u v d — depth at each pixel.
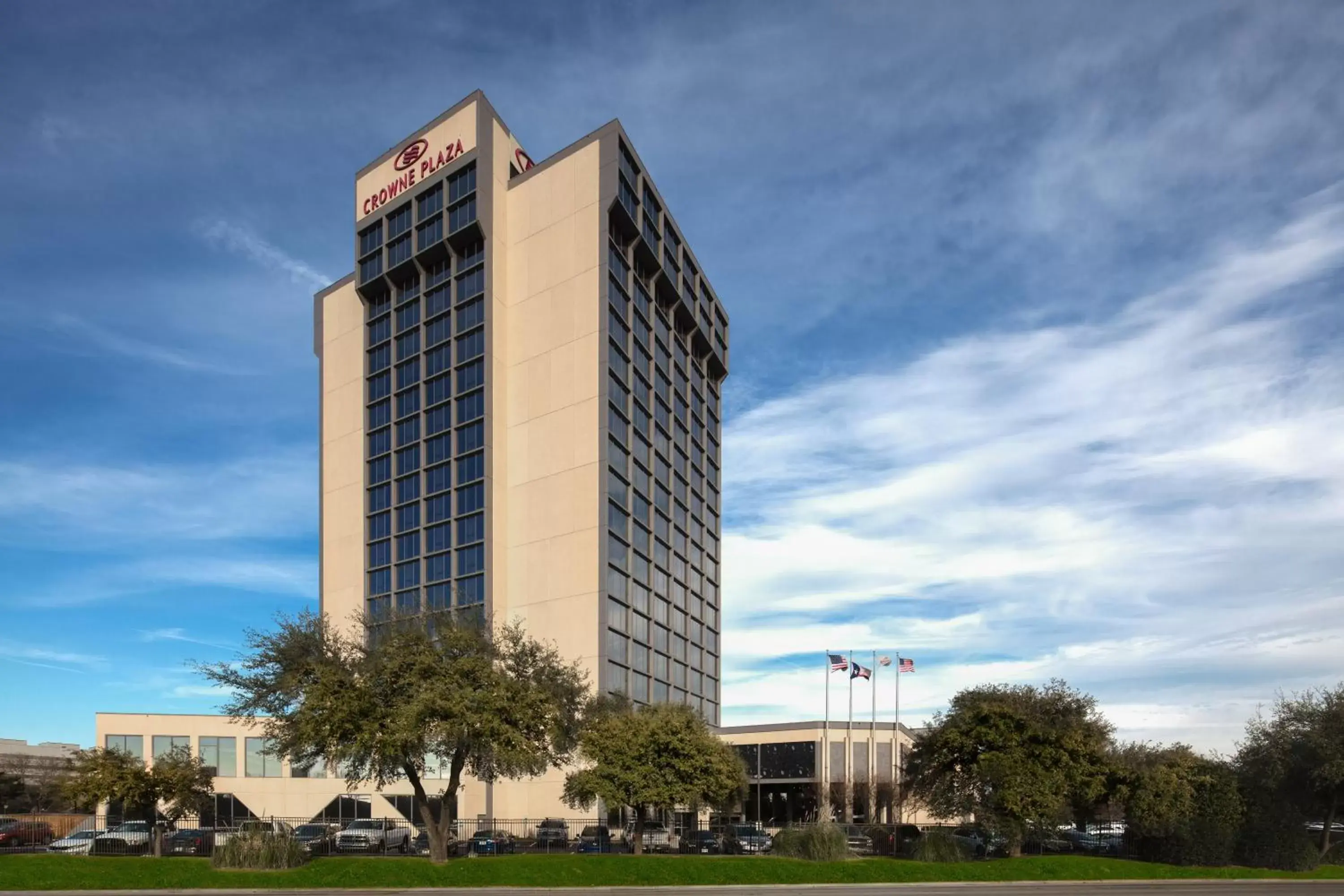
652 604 84.62
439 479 82.25
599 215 78.88
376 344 91.00
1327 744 48.72
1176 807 48.47
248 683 38.56
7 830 51.09
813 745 100.25
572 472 76.31
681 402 100.06
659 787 46.22
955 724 49.50
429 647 40.41
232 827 61.12
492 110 85.38
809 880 41.03
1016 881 42.88
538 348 80.50
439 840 39.66
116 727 72.50
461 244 84.62
